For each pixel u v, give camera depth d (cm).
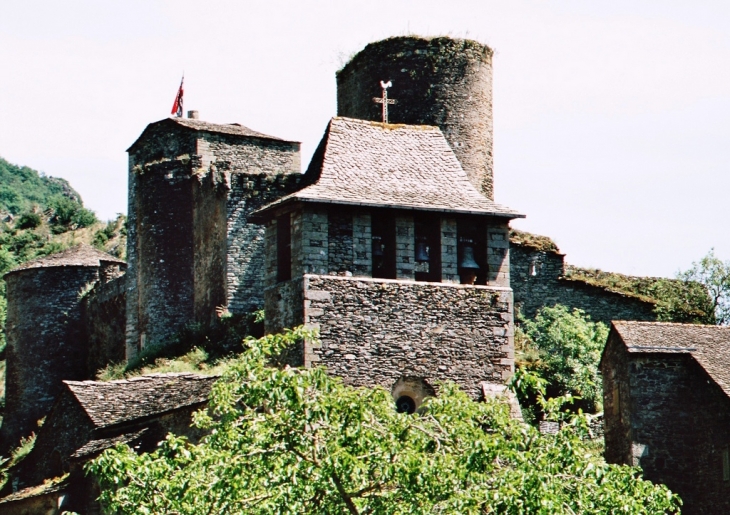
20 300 12325
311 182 7094
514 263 10219
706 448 7531
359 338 6719
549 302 10194
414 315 6825
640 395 7656
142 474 5156
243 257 10444
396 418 5003
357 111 10850
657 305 10162
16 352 12288
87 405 7719
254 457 4828
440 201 7000
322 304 6681
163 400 7519
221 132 10938
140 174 11138
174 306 10881
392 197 6919
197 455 5038
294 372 5134
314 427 4866
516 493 4656
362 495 4825
